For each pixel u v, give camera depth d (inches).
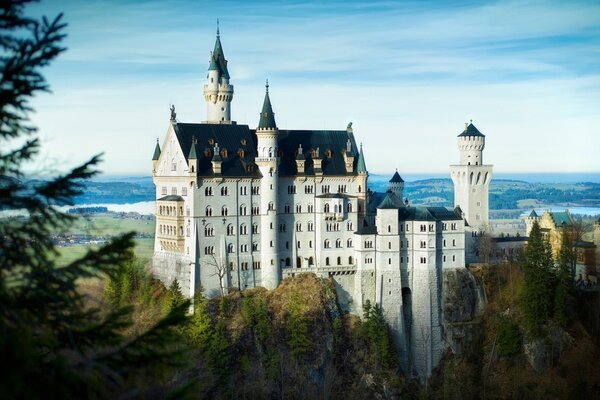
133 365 1277.1
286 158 7726.4
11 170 1253.1
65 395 1123.3
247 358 6628.9
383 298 7652.6
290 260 7667.3
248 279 7372.1
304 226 7711.6
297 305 7150.6
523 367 7509.8
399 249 7687.0
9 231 1233.4
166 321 1330.0
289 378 6702.8
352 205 7824.8
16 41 1197.1
